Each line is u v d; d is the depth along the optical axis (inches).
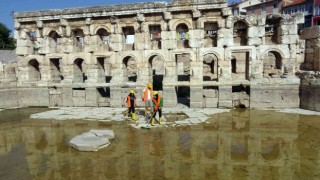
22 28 1155.3
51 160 557.6
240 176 464.8
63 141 685.9
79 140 637.3
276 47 984.9
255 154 565.6
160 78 1461.6
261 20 980.6
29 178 475.2
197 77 1018.7
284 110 953.5
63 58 1123.3
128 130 757.3
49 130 790.5
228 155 564.1
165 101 1042.1
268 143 629.3
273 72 1290.6
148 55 1047.0
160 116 807.7
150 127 779.4
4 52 1716.3
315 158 534.0
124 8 1029.2
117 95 1077.1
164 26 1023.0
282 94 984.3
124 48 1109.1
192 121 833.5
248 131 724.7
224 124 795.4
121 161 542.3
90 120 884.6
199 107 1023.0
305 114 884.6
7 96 1122.0
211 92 1023.6
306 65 1043.9
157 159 549.3
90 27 1083.9
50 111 1044.5
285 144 617.9
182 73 1583.4
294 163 512.1
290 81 972.6
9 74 1201.4
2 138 725.3
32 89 1147.9
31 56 1160.8
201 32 1002.1
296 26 966.4
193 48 1013.8
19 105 1152.2
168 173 483.2
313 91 917.2
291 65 983.6
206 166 511.5
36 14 1107.3
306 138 655.1
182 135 702.5
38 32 1137.4
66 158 565.9
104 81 1199.6
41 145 659.4
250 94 997.2
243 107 1012.5
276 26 1041.5
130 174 482.0
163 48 1032.2
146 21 1037.8
